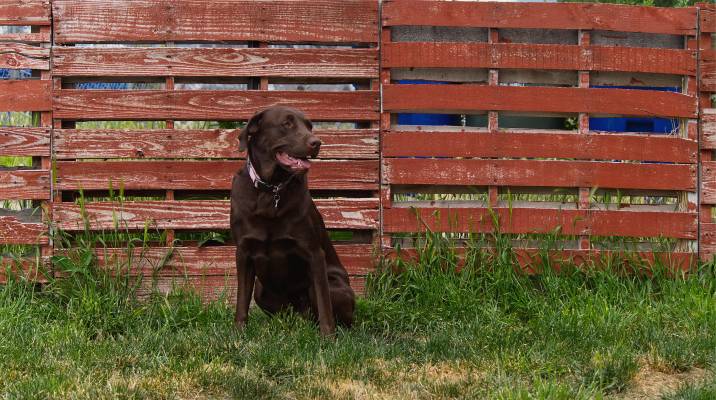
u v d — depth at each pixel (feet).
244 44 20.56
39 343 14.40
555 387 11.64
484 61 19.16
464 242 19.29
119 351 13.87
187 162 18.79
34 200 18.88
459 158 19.80
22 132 18.43
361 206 19.01
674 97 19.61
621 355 13.76
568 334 15.30
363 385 12.50
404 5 18.99
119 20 18.63
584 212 19.34
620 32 19.72
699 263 19.45
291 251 15.83
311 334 15.28
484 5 19.08
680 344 14.46
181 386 12.13
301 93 18.94
